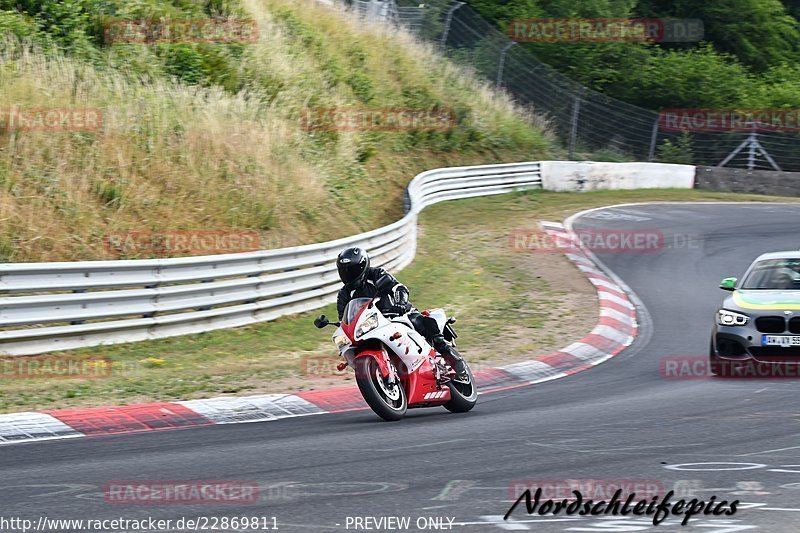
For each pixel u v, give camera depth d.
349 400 29.20
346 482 16.95
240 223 52.53
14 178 44.22
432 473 17.66
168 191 50.88
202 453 20.33
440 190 79.75
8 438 22.72
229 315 41.28
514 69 108.50
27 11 58.31
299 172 61.91
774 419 23.53
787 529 13.36
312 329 42.59
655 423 23.41
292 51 79.62
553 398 29.03
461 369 26.61
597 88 118.75
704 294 52.69
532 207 80.75
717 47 138.50
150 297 38.00
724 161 112.00
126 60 60.22
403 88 92.06
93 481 17.41
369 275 25.31
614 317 46.09
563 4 120.88
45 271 34.44
